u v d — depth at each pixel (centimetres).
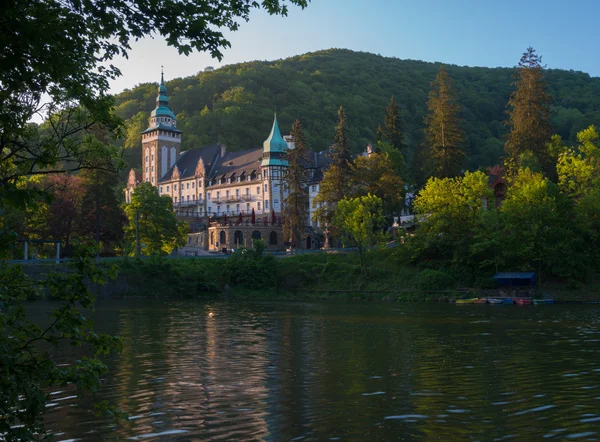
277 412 1825
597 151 8194
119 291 7962
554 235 7331
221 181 14675
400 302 7119
